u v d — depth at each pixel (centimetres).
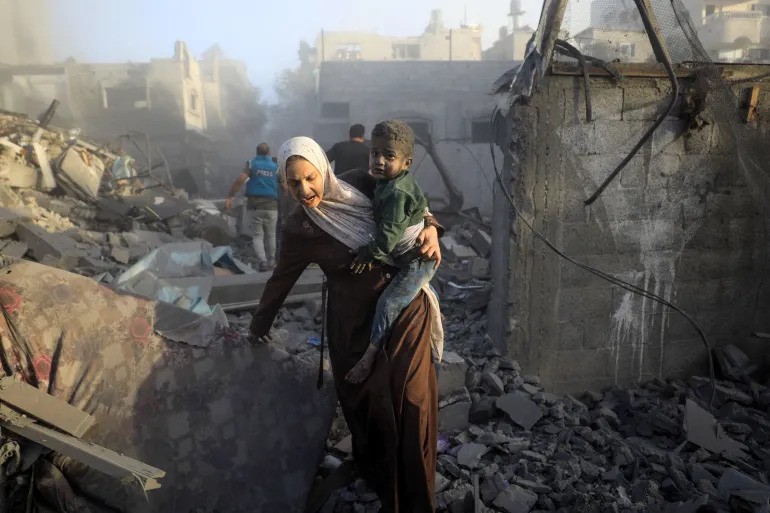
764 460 349
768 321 469
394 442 242
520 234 423
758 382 456
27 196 1033
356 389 257
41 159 1141
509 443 348
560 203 424
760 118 441
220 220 1109
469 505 293
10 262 266
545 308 436
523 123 411
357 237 247
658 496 307
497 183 459
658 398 438
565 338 441
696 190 441
